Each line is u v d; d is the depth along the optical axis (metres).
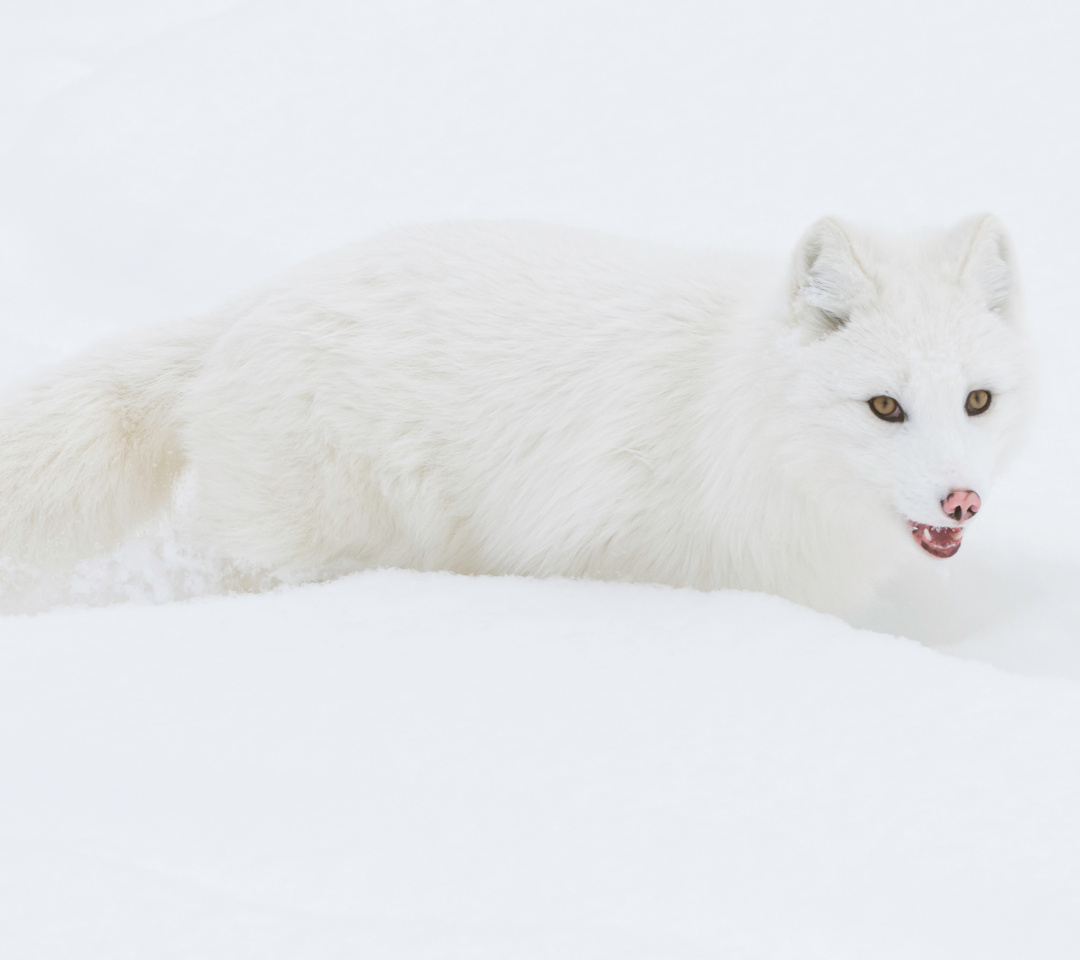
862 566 9.52
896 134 23.86
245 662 7.58
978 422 8.30
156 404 10.69
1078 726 6.54
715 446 9.03
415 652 7.72
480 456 9.82
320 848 5.54
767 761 6.31
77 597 10.66
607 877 5.36
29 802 5.86
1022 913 5.20
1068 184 20.95
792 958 4.92
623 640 7.89
